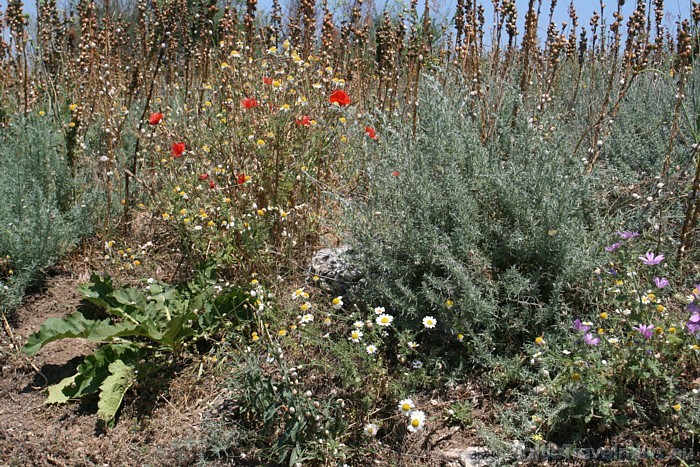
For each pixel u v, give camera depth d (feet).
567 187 9.81
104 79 16.12
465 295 9.41
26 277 12.36
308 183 13.16
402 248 10.48
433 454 8.56
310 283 11.86
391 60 16.53
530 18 14.73
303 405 8.73
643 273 10.02
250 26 15.74
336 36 19.43
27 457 9.43
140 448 9.36
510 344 9.75
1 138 15.65
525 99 13.41
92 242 13.94
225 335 11.00
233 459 9.00
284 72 14.38
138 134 14.14
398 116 13.82
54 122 15.75
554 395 8.55
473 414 9.00
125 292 11.26
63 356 11.18
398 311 10.48
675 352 8.54
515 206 10.21
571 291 10.04
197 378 10.34
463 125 11.50
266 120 12.96
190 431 9.47
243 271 12.01
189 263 12.89
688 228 10.50
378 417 9.16
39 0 18.99
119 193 14.61
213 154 13.50
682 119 14.07
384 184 11.33
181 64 20.26
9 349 11.25
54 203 13.67
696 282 10.23
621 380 8.55
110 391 9.87
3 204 13.14
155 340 10.85
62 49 19.40
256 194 12.91
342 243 12.46
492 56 15.78
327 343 10.02
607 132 13.29
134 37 23.45
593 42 17.33
